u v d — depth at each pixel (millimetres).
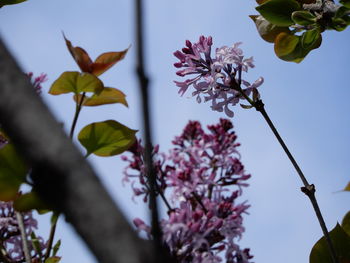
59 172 193
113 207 191
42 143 198
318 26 701
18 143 200
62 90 652
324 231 657
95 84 650
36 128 200
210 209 631
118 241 185
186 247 601
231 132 703
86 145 641
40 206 597
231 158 686
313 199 665
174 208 634
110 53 656
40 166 196
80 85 650
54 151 196
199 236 603
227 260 620
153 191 227
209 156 688
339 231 673
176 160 687
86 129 641
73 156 198
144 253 187
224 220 628
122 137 643
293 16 696
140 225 569
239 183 679
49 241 621
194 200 657
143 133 223
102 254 184
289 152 682
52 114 208
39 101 208
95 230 187
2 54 214
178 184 660
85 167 198
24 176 598
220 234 620
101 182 197
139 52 228
